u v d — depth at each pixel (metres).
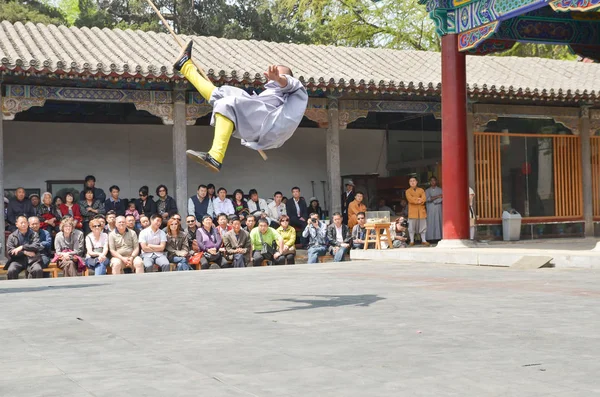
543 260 13.17
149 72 19.44
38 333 6.03
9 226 18.98
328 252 19.77
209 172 26.16
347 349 5.07
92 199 20.08
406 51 26.38
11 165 23.84
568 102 25.25
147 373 4.41
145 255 17.14
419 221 23.66
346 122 22.72
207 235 18.02
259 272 12.80
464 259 14.80
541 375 4.19
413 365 4.50
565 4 14.90
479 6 17.11
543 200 25.16
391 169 28.11
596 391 3.80
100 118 24.86
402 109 23.44
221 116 7.26
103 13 39.06
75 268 16.66
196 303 7.94
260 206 21.98
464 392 3.82
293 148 27.27
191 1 39.12
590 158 25.64
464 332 5.71
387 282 10.24
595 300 7.76
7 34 21.56
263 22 40.31
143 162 25.34
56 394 3.94
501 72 25.55
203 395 3.86
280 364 4.61
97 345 5.41
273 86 7.62
